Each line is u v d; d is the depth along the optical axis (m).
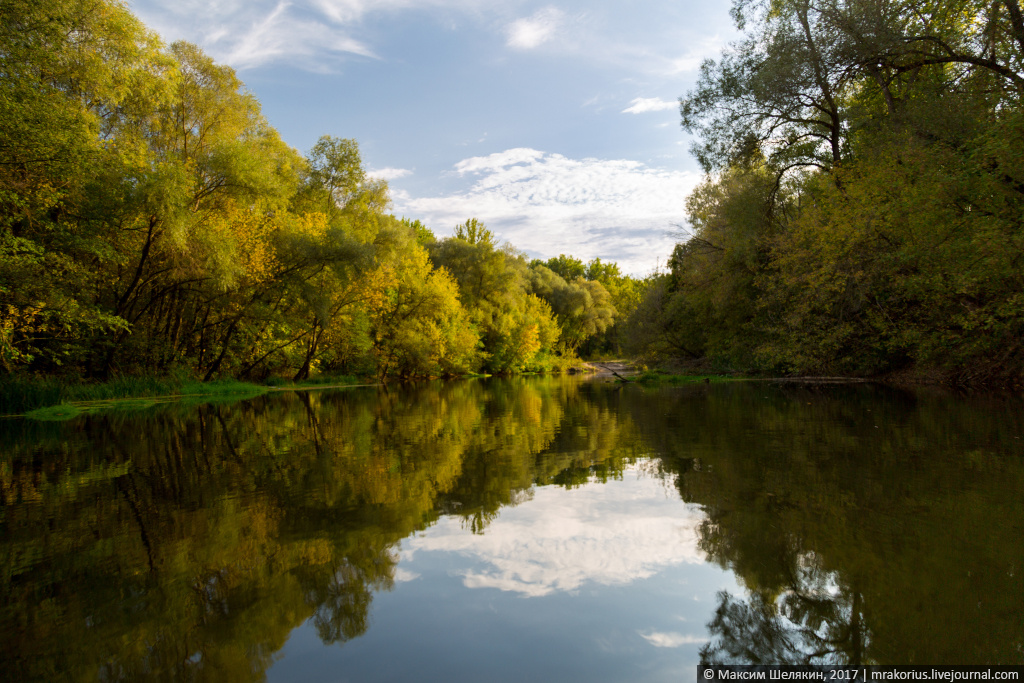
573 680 1.87
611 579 2.73
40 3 11.27
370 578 2.78
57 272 12.73
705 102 19.70
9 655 2.10
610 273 86.62
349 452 6.43
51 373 15.76
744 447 6.09
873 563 2.73
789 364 20.66
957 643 2.03
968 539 3.00
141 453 6.65
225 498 4.36
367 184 29.19
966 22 13.02
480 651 2.09
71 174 12.11
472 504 4.08
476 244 39.66
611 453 6.05
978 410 8.74
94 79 13.55
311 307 21.77
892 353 17.31
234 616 2.39
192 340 21.59
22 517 3.95
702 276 24.00
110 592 2.65
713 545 3.12
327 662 2.01
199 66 20.17
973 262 11.41
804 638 2.12
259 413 11.79
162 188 13.86
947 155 12.25
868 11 13.48
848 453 5.49
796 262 16.80
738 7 17.11
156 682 1.89
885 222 13.98
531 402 14.14
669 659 2.01
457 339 32.75
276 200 18.62
